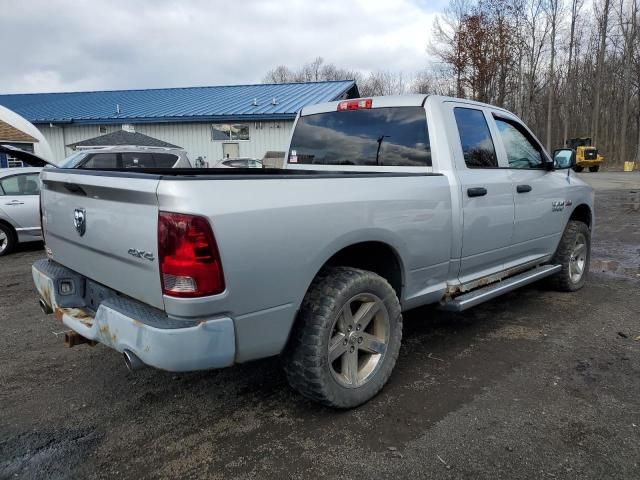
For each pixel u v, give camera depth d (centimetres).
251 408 319
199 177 237
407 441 278
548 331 445
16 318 512
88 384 357
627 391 331
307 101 2597
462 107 411
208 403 326
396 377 357
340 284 291
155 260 241
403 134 401
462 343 420
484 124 429
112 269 277
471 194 386
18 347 430
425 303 371
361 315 309
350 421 300
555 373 360
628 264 711
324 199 281
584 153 3697
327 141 452
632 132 5166
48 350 422
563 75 4638
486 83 3700
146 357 239
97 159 1058
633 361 378
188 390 345
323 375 287
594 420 296
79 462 265
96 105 2798
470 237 391
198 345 237
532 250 490
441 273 375
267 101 2661
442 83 3984
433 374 361
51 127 2550
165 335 233
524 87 4203
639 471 250
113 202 265
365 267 353
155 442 283
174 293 234
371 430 290
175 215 229
